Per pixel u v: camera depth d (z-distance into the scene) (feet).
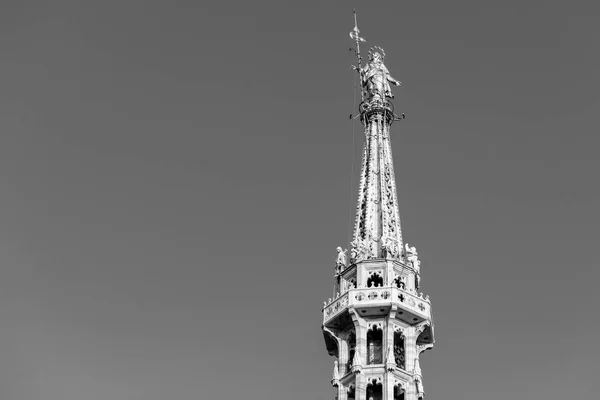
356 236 280.10
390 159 297.94
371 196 287.69
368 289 264.31
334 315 265.34
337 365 261.24
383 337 260.01
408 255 276.41
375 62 318.86
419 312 263.08
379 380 253.24
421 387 255.50
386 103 310.24
